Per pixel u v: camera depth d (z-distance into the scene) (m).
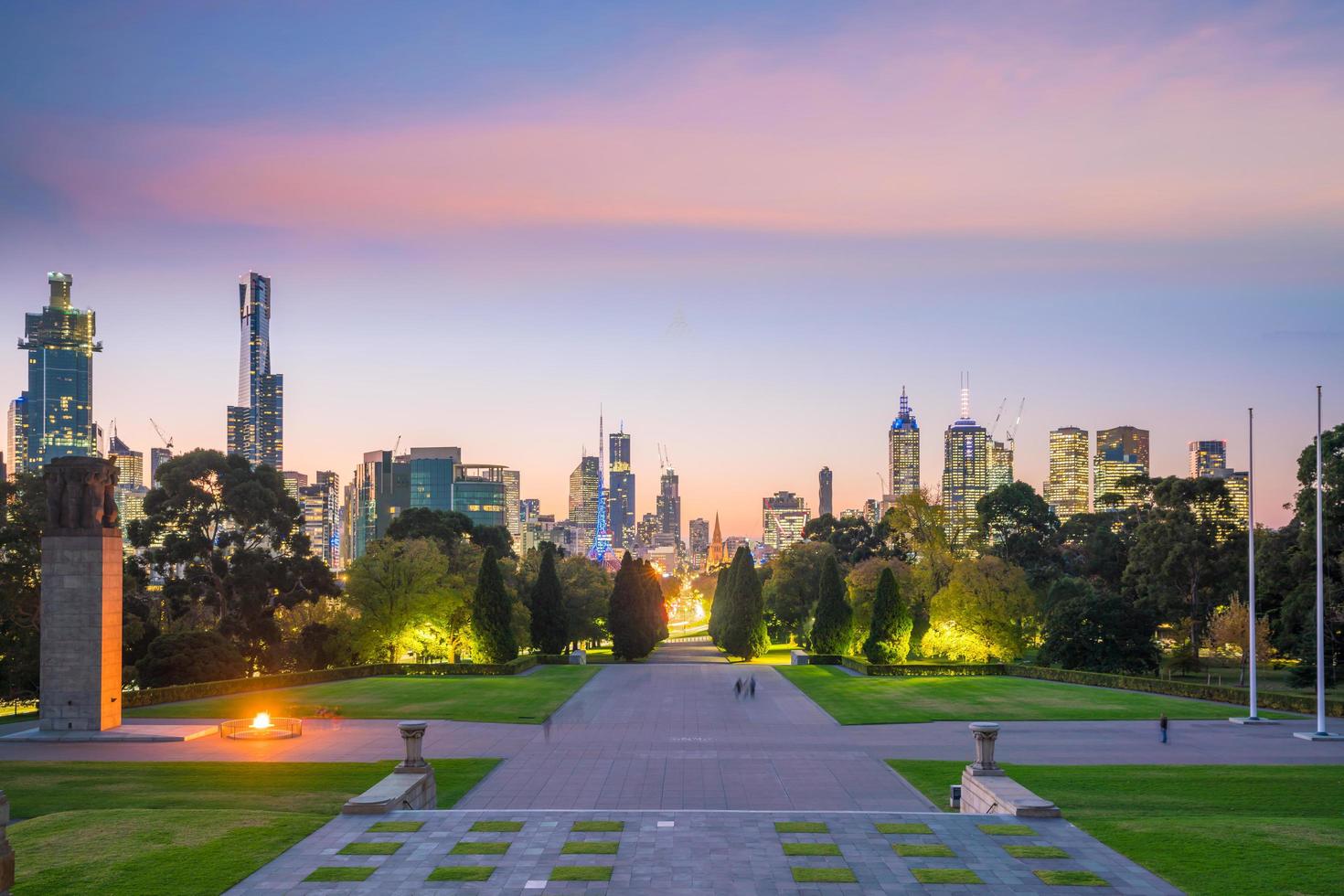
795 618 148.62
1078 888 28.36
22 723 67.12
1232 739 57.84
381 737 58.59
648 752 54.03
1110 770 47.75
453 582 113.44
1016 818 35.78
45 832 34.00
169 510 107.56
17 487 89.06
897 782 46.44
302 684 87.12
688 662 120.81
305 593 111.69
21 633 85.56
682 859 30.89
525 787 45.12
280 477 114.50
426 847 32.12
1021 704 73.19
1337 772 47.34
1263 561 94.19
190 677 83.38
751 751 54.66
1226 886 28.45
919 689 82.69
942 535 121.75
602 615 157.12
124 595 102.81
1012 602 104.06
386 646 107.00
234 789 43.34
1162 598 109.06
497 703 74.00
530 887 28.27
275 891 28.02
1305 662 82.69
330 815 37.16
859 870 29.80
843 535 178.75
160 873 29.50
